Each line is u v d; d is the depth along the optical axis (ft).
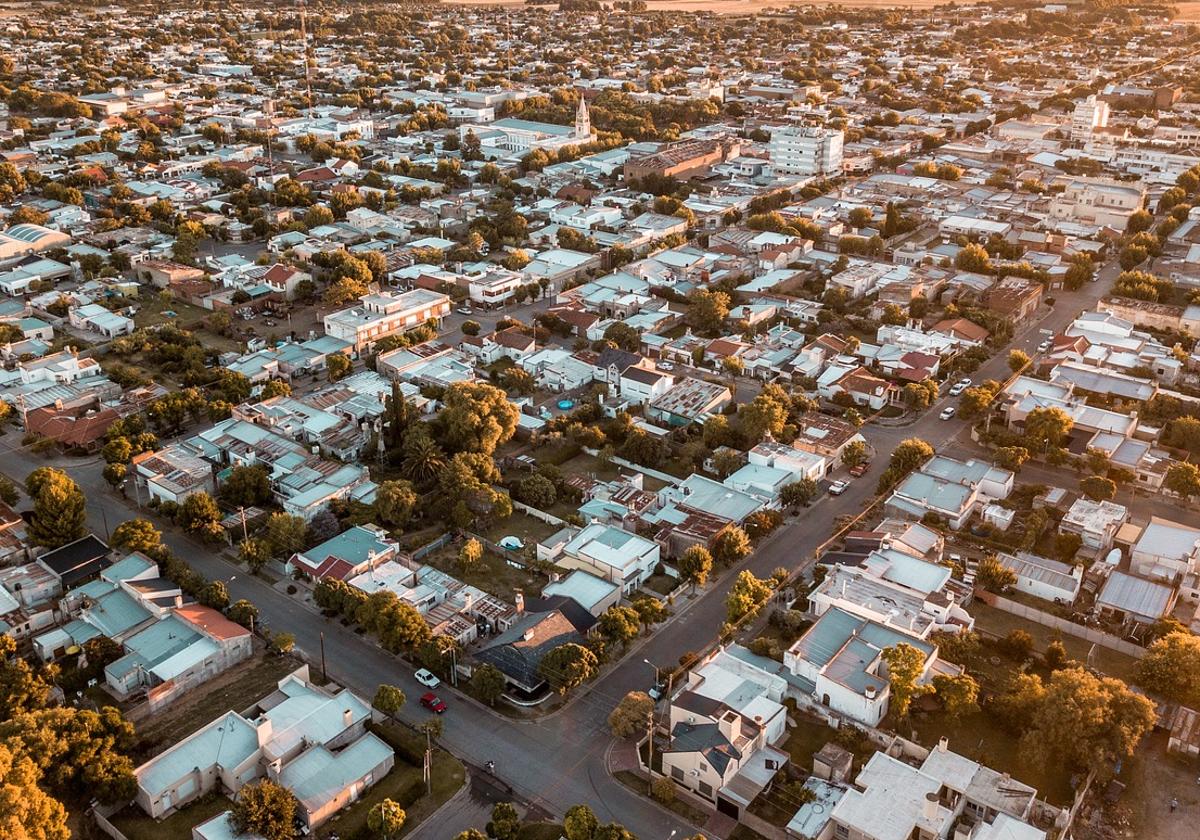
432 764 540.93
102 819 497.46
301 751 540.52
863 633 613.11
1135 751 546.67
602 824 489.26
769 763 527.81
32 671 576.61
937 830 482.69
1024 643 616.80
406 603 640.58
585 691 599.16
